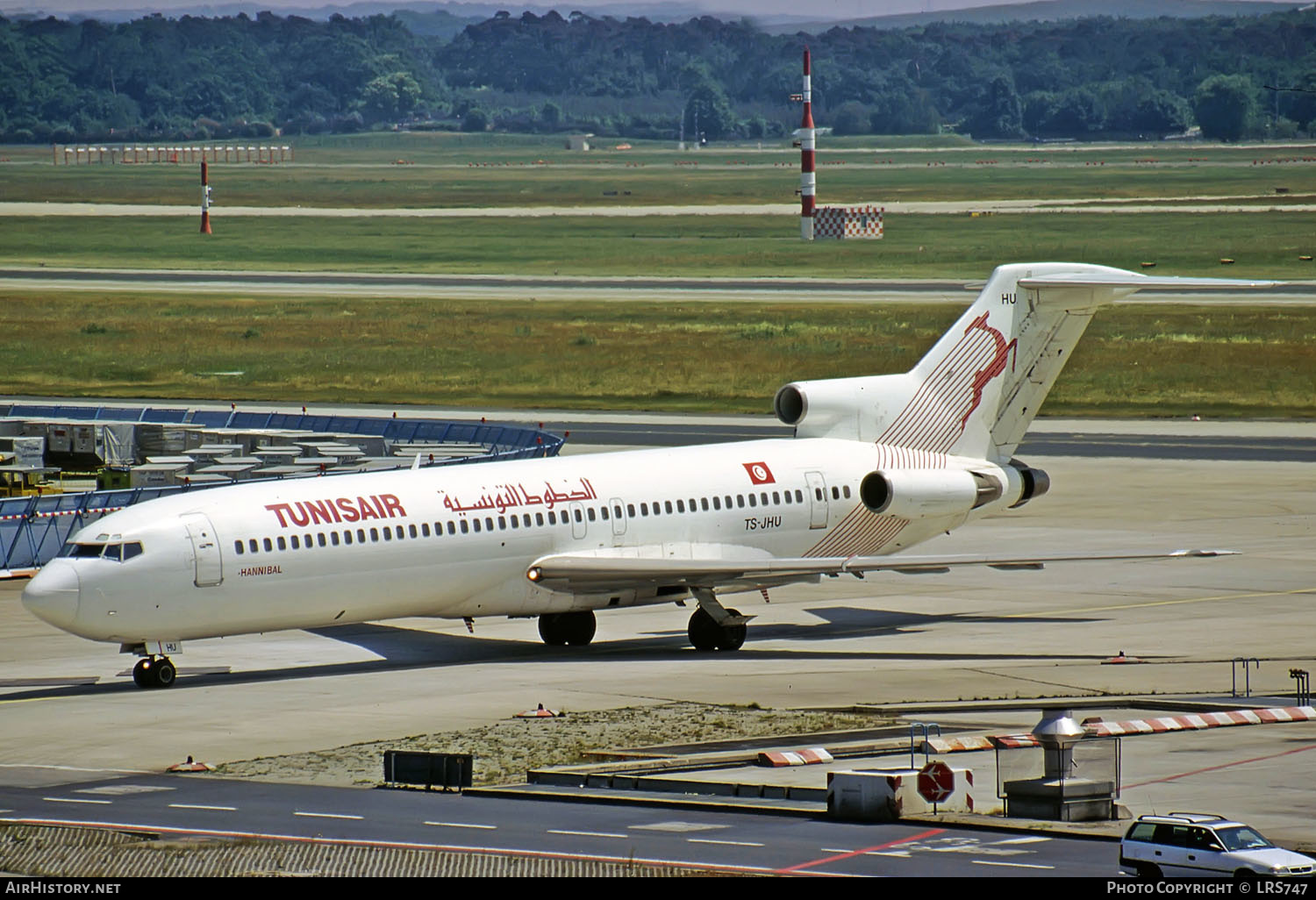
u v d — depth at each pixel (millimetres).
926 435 192375
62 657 168875
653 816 106438
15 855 97312
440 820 105562
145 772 120500
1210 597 196000
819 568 166875
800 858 95062
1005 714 136000
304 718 138250
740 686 150625
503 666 162750
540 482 170625
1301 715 133375
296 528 155375
